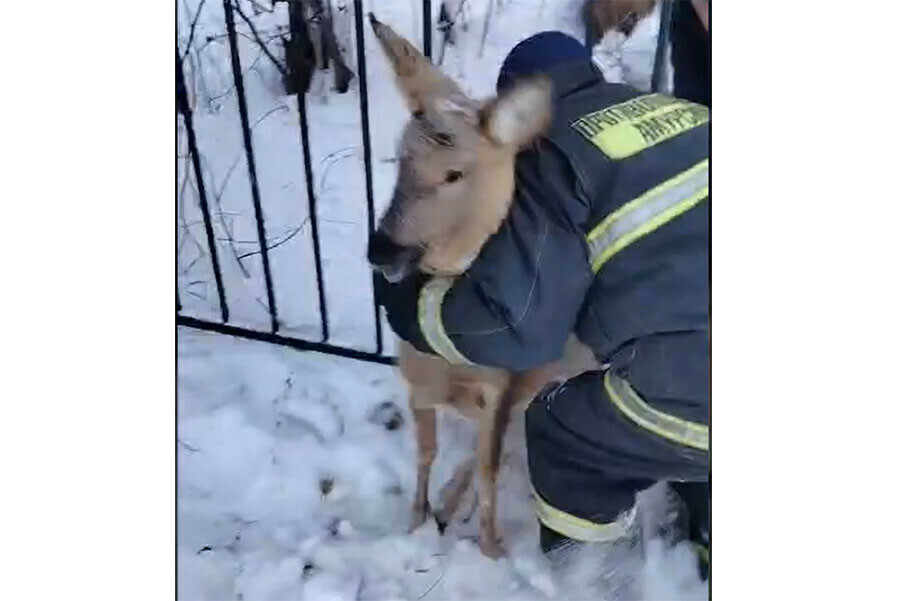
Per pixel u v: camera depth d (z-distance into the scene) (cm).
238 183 229
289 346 230
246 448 230
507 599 230
